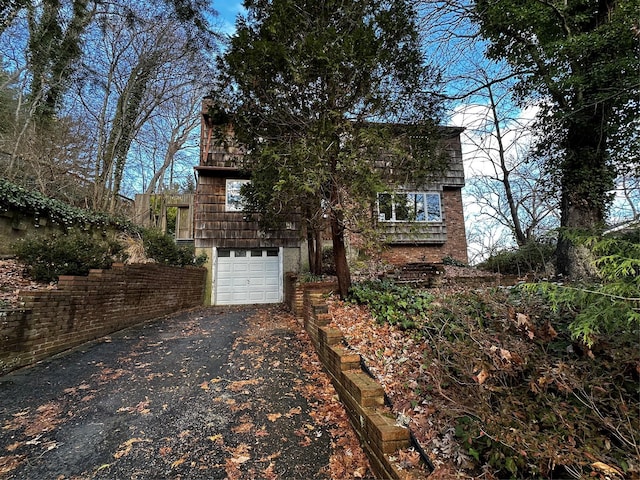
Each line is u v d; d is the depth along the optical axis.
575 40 5.49
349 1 4.98
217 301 11.00
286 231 11.50
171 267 8.68
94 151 11.23
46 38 9.71
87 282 5.59
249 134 5.69
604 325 2.46
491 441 2.17
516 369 2.51
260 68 4.82
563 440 1.97
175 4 11.30
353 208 4.67
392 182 5.20
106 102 11.10
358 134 4.64
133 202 13.43
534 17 6.28
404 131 5.64
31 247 5.86
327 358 4.16
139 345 5.48
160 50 11.69
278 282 11.42
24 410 3.34
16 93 9.68
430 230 12.33
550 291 2.61
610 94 5.44
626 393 2.13
